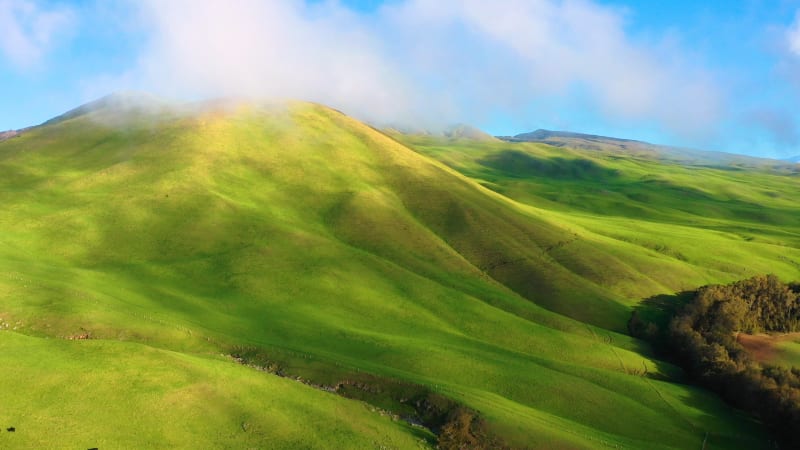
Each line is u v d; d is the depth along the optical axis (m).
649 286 122.94
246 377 60.41
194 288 94.25
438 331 91.25
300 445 51.16
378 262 115.88
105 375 53.00
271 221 125.25
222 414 52.66
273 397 58.16
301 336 80.94
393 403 65.25
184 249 108.56
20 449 41.44
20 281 78.62
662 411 74.19
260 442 50.19
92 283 86.75
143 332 71.00
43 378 50.56
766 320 108.62
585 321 106.25
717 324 101.31
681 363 94.06
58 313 70.38
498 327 95.94
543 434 60.22
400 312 96.94
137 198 124.69
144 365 56.22
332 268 108.56
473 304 103.81
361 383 67.56
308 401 59.53
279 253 111.31
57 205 118.69
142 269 98.44
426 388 66.69
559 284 117.56
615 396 75.25
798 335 107.31
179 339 72.12
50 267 90.50
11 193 121.31
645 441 66.25
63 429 44.72
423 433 59.66
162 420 49.16
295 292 97.81
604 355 90.94
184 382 55.09
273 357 71.31
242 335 77.94
